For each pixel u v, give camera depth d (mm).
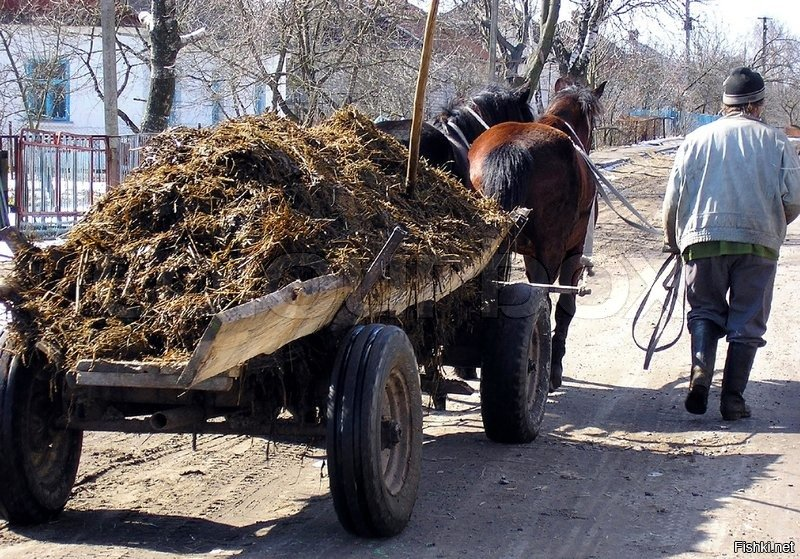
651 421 7035
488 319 6148
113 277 4449
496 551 4492
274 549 4480
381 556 4398
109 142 15297
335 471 4324
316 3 17094
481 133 8336
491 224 5934
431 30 5133
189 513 5027
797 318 10672
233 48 17547
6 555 4363
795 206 6785
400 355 4598
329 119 5852
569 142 7434
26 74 26469
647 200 23438
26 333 4367
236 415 4633
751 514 5031
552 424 6965
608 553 4484
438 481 5605
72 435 4953
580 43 29719
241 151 4637
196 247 4426
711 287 6934
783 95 78438
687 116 60438
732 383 6918
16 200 14578
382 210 5043
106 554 4383
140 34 24969
